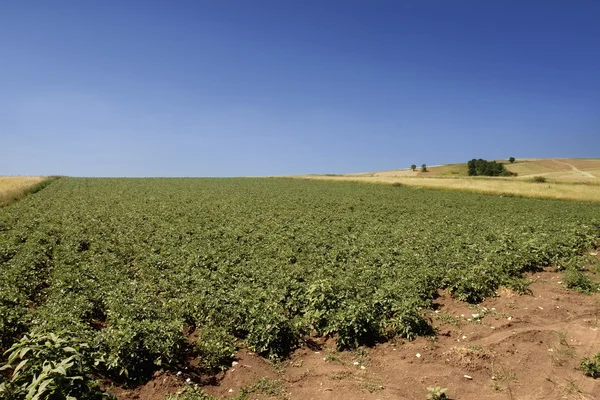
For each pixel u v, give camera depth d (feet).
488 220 97.19
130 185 218.18
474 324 38.65
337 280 44.98
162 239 72.64
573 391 27.53
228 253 62.54
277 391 28.78
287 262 57.41
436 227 85.87
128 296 42.60
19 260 55.01
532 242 62.54
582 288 48.29
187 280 49.49
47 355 22.95
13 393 21.12
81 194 162.20
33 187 177.17
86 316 39.45
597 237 76.48
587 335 35.60
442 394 27.48
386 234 78.13
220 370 31.42
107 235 78.23
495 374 29.96
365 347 34.83
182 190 189.26
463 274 48.44
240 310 38.47
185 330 38.14
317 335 37.60
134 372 29.53
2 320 32.86
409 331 36.32
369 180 256.11
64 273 49.73
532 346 33.68
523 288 47.16
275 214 110.63
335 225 90.53
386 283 45.37
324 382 29.78
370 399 27.32
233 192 181.78
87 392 22.99
